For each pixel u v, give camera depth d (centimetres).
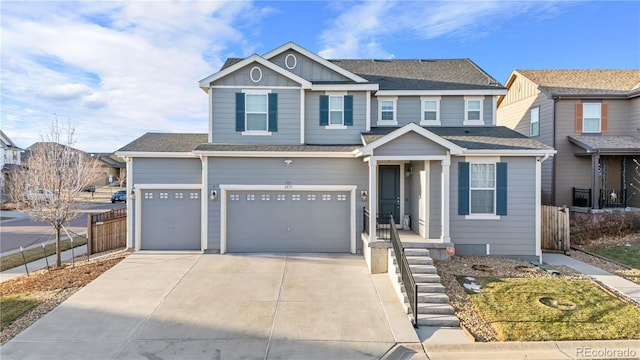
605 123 1827
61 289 939
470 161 1210
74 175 1323
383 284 974
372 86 1363
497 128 1467
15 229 2086
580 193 1786
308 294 901
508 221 1210
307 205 1299
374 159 1112
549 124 1866
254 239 1299
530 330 700
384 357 623
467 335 696
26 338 680
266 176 1279
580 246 1386
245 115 1350
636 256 1223
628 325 712
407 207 1367
